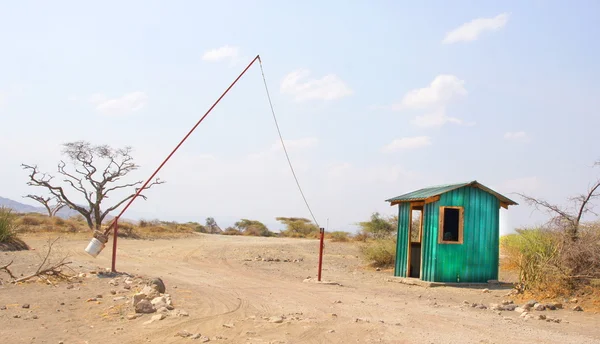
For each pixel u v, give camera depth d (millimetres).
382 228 43750
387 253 22969
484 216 18406
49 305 10664
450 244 17891
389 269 22344
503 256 23531
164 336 8531
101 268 16719
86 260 19312
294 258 26812
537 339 9023
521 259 15281
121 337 8438
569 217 14594
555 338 9148
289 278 17891
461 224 18047
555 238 14586
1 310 10086
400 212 20031
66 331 8742
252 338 8562
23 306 10398
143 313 10133
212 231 75375
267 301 12414
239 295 13164
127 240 35688
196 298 12289
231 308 11195
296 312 11047
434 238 17875
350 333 9078
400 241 19797
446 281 17719
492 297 14812
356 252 31984
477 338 8969
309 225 70938
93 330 8852
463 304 13195
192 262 22391
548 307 12336
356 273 20922
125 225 45000
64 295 11719
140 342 8164
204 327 9250
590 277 13422
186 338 8422
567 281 13656
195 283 15141
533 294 14008
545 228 15008
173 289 13469
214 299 12297
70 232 37844
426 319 10703
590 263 13758
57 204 51000
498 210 18609
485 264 18250
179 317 9953
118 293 12133
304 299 12984
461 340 8766
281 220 72688
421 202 18672
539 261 14445
